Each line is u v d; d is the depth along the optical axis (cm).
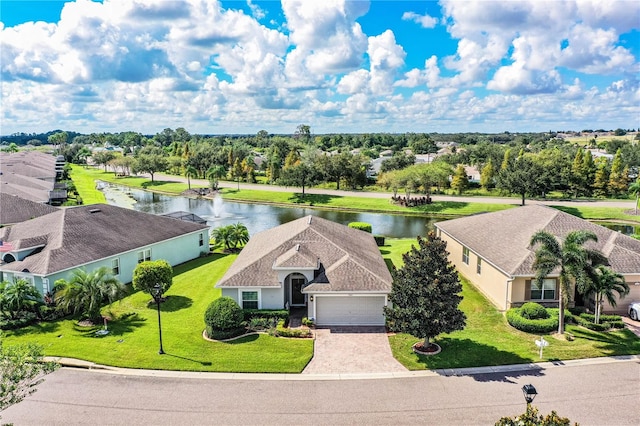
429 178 7756
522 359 2158
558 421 1262
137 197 9300
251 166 11544
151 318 2719
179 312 2816
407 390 1909
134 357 2206
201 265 3941
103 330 2520
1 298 2597
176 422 1700
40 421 1706
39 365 1473
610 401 1798
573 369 2059
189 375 2048
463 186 8981
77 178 11981
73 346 2333
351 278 2598
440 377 2012
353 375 2042
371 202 8125
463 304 2952
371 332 2516
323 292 2533
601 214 6869
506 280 2770
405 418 1711
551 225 3067
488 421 1683
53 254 2977
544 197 8475
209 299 3052
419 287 2127
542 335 2430
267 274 2692
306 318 2614
